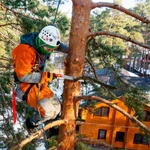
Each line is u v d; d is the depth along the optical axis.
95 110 5.20
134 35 29.09
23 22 6.38
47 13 7.13
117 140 17.17
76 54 3.04
